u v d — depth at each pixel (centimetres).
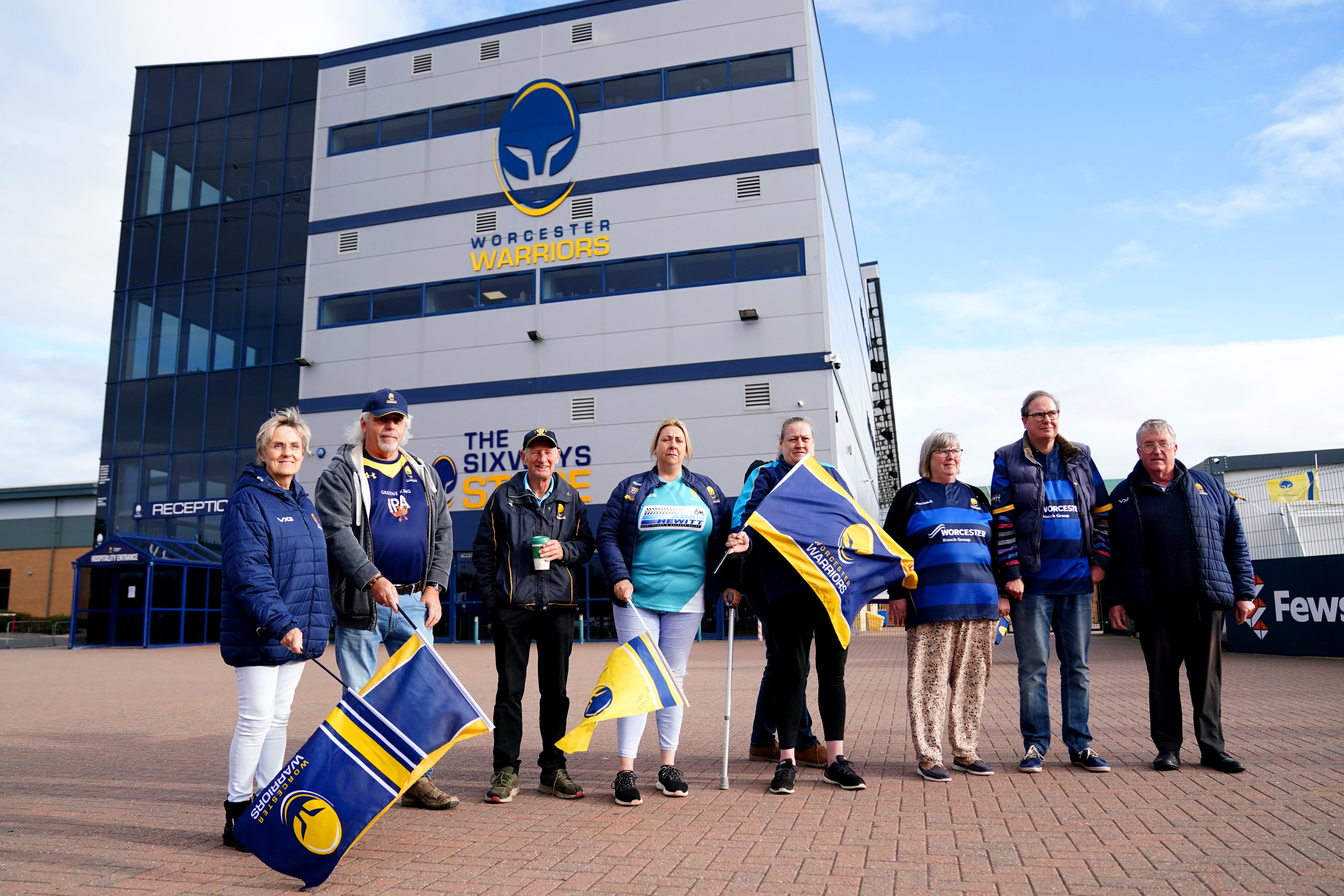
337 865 338
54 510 3891
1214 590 484
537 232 2367
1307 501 1277
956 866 325
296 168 2630
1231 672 1038
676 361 2209
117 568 2353
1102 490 522
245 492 376
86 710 882
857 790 454
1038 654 500
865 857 338
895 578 474
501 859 344
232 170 2691
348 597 430
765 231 2209
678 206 2275
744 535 465
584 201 2345
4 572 3881
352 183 2558
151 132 2792
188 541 2445
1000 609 496
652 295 2253
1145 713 722
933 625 487
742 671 1228
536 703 886
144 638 2256
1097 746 571
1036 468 512
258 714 372
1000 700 851
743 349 2172
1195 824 374
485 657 1720
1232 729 620
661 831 382
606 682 439
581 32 2430
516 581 464
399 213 2494
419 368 2395
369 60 2614
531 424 2284
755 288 2191
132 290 2716
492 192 2423
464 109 2497
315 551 392
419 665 350
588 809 425
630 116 2348
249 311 2592
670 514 474
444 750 336
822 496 486
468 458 2323
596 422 2242
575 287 2319
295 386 2516
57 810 442
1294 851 332
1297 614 1255
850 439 2541
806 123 2227
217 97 2752
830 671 472
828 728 468
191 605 2388
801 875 318
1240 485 1377
